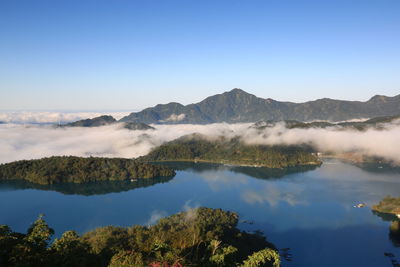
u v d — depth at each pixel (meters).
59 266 50.25
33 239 52.84
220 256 54.34
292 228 150.00
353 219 161.25
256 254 54.69
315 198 199.75
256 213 172.75
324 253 123.50
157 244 61.78
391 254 122.44
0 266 43.94
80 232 152.62
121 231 118.31
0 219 175.75
